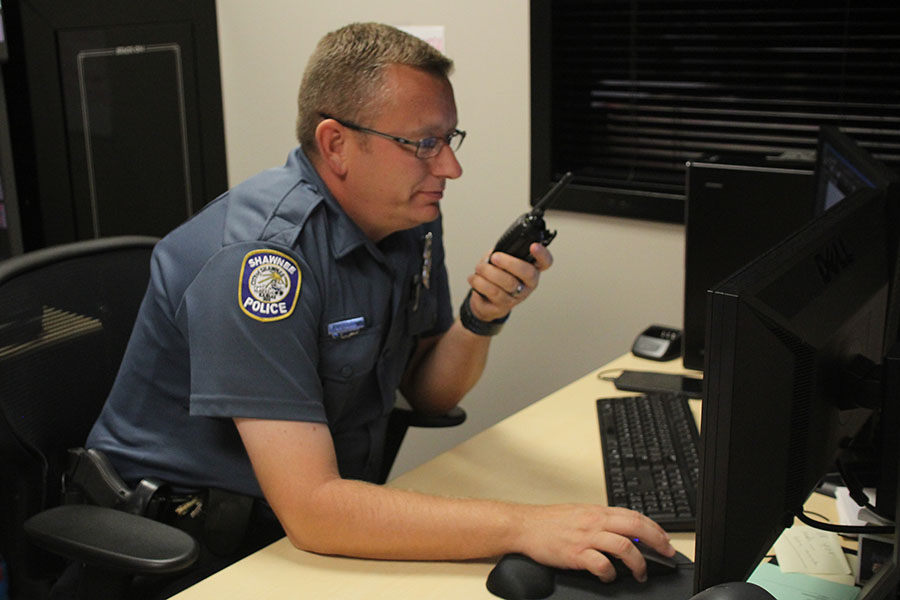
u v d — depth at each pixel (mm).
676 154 2154
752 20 1981
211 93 2852
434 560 1139
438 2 2389
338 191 1354
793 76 1944
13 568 1481
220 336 1220
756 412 840
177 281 1350
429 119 1281
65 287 1493
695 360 1774
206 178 2934
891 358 946
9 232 2992
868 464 1131
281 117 2754
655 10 2080
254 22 2729
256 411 1204
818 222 1035
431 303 1568
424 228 1562
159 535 1188
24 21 3014
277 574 1113
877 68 1879
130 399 1423
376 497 1148
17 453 1392
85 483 1380
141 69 2918
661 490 1266
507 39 2295
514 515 1109
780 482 913
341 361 1346
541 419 1578
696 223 1725
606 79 2205
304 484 1169
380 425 1518
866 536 1028
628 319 2254
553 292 2365
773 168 1640
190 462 1368
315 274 1309
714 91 2070
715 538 852
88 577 1231
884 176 1194
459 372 1651
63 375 1469
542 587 1042
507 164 2373
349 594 1064
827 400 984
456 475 1366
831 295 964
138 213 3053
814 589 1036
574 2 2174
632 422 1501
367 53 1280
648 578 1069
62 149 3092
